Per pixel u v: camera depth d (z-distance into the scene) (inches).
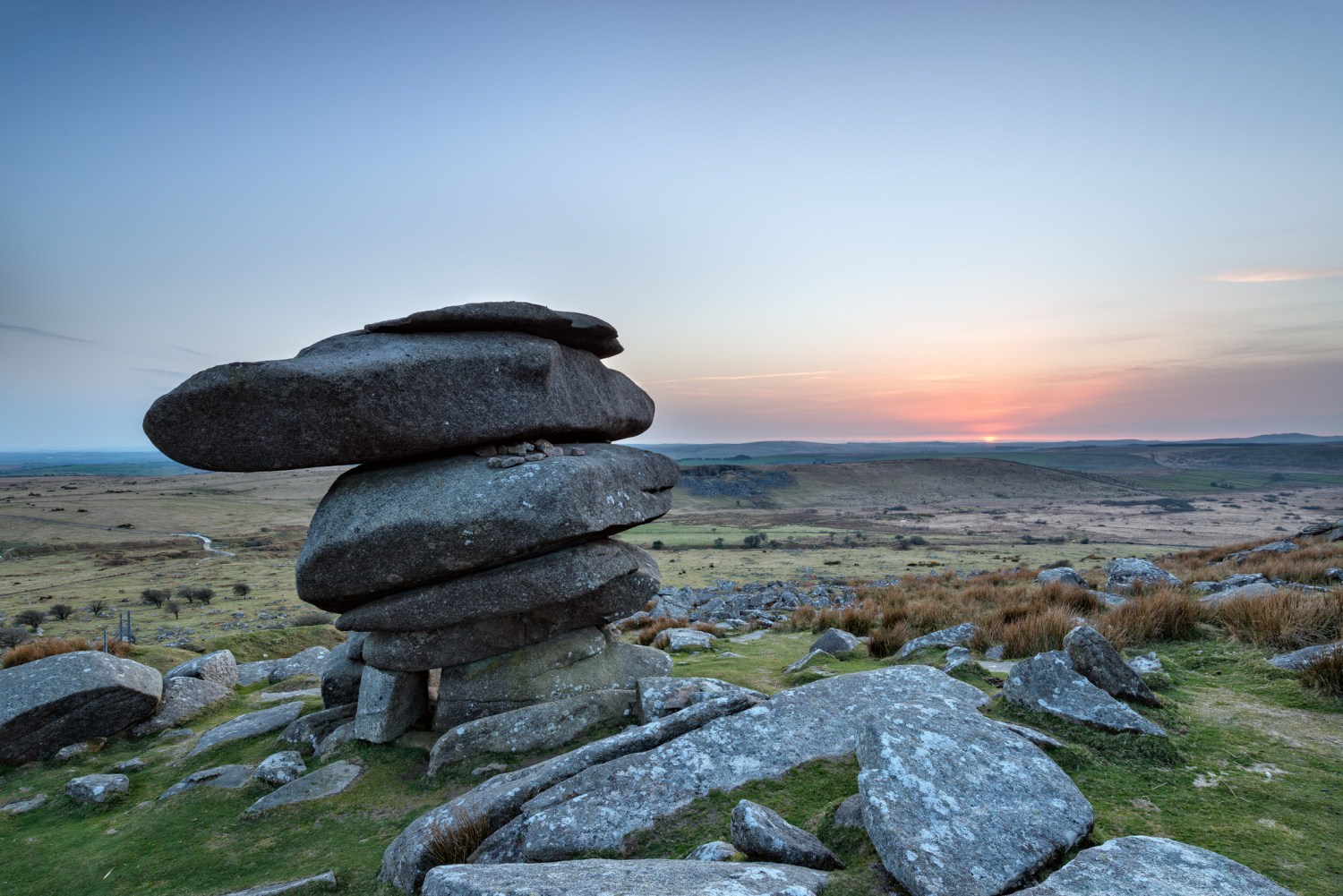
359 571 419.2
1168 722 296.8
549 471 424.5
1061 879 180.4
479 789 312.8
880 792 219.9
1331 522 1044.5
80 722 512.4
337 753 430.6
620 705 416.5
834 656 512.4
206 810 382.0
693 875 195.6
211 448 402.6
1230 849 208.5
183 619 2311.8
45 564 3725.4
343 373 397.1
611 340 521.0
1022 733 277.0
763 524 6491.1
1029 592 673.0
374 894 267.4
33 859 351.9
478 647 440.8
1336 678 316.5
